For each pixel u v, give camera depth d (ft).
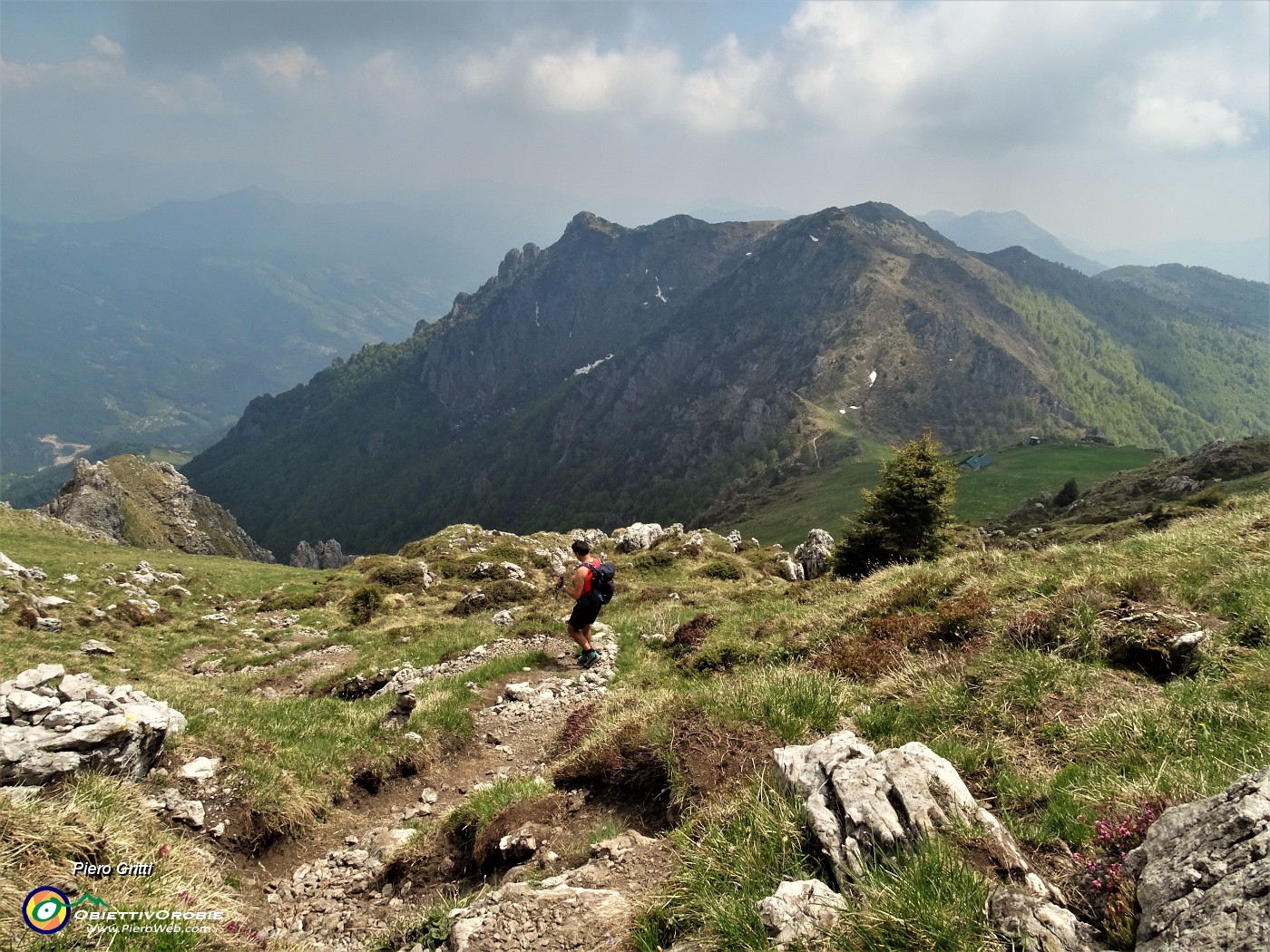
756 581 137.18
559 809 27.55
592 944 17.25
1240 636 28.09
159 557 188.24
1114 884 14.85
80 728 27.30
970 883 14.70
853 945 14.07
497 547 179.83
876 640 38.09
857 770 18.98
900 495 111.04
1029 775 21.66
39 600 101.30
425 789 38.99
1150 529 124.57
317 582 163.94
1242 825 13.02
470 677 56.29
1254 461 236.63
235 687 74.90
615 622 77.41
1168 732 22.00
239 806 31.96
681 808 23.53
